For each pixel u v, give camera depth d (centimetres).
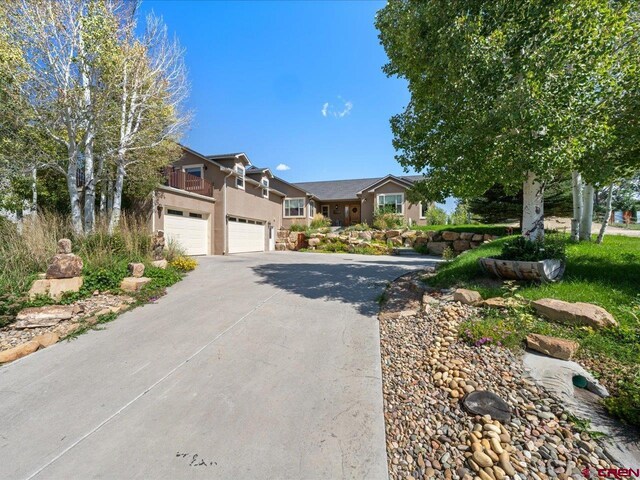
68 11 745
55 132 811
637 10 409
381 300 561
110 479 189
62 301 482
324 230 2030
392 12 589
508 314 380
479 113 442
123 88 841
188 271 861
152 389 287
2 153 763
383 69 718
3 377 307
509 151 423
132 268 631
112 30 750
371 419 244
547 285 442
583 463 191
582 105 403
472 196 591
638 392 228
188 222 1325
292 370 321
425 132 601
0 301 422
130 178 1039
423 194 649
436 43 486
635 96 391
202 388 288
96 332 417
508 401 245
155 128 962
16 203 891
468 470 192
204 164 1511
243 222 1697
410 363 326
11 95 692
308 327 437
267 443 219
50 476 191
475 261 624
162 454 208
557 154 388
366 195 2369
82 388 288
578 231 741
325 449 213
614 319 325
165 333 415
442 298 481
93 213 826
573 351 287
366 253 1677
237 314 490
